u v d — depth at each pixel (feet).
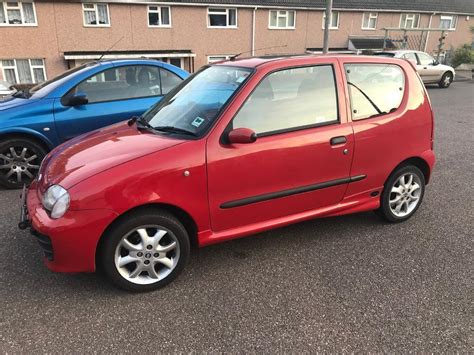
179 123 10.81
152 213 9.49
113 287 10.09
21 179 16.84
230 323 8.79
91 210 8.84
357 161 12.01
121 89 18.03
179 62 75.72
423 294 9.79
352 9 87.04
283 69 10.94
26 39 64.39
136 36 70.95
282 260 11.37
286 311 9.18
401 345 8.14
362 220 13.96
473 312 9.14
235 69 11.41
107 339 8.30
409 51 59.11
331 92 11.57
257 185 10.54
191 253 11.78
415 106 13.02
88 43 68.03
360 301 9.53
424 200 15.88
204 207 10.00
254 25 79.05
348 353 7.93
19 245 12.05
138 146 9.89
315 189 11.51
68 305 9.38
